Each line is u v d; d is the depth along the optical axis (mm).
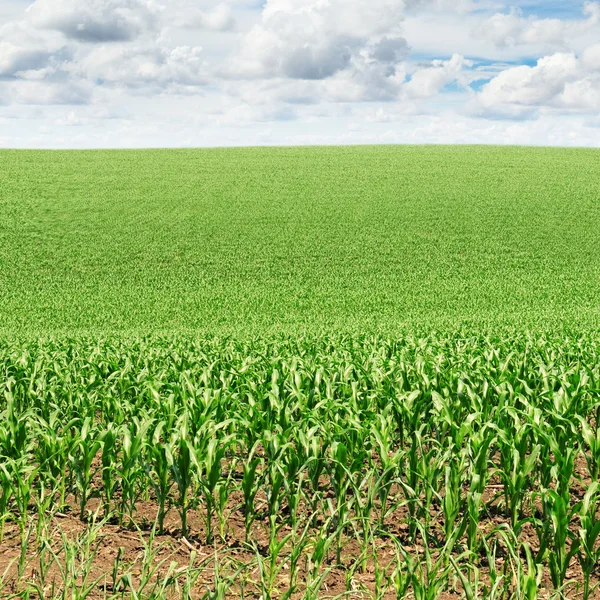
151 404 7082
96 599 4285
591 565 4199
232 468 5504
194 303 30031
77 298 30938
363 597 4387
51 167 60406
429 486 5047
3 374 9250
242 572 4723
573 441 6133
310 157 67500
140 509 5883
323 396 6891
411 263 37531
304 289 32656
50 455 5828
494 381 7523
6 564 4828
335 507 5684
